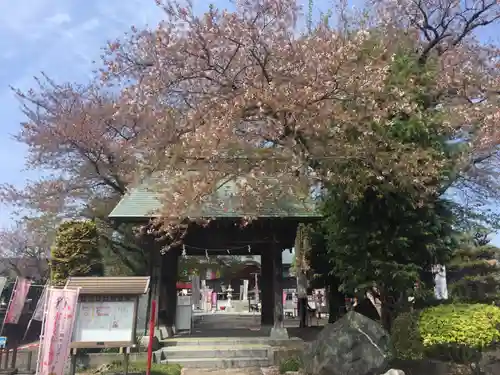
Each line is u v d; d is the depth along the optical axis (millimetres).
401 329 9742
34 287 15141
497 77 12117
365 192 10844
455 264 13945
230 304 32844
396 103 9938
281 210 12609
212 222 12672
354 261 11203
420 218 10734
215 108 9906
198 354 12133
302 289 15594
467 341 8328
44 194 18047
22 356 12203
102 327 8820
